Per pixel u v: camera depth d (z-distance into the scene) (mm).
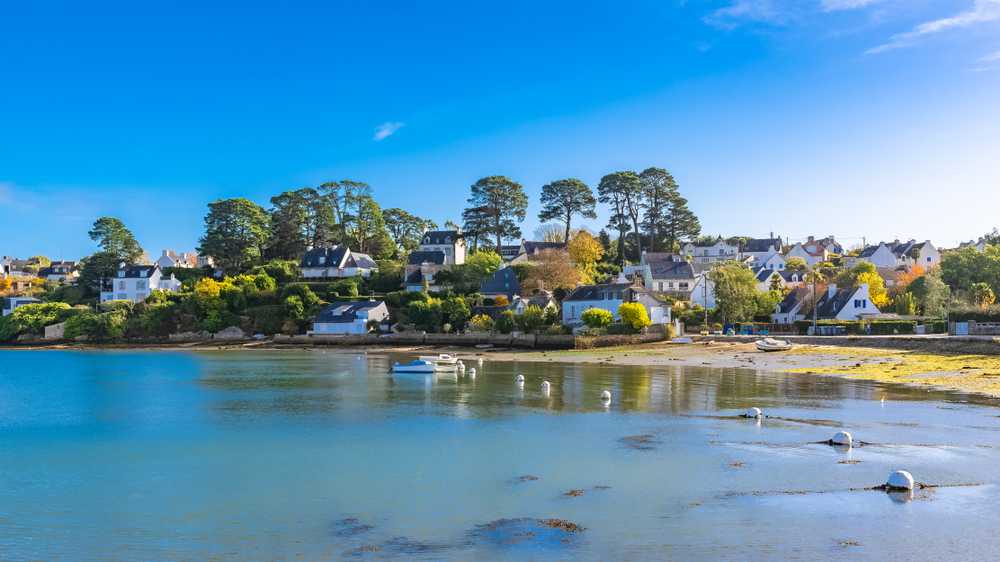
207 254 151750
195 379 57281
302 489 20000
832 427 29047
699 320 97562
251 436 28891
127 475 22031
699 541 14930
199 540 15602
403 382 52719
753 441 26328
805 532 15445
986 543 14641
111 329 117938
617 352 77938
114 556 14625
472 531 15883
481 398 41250
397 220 181500
